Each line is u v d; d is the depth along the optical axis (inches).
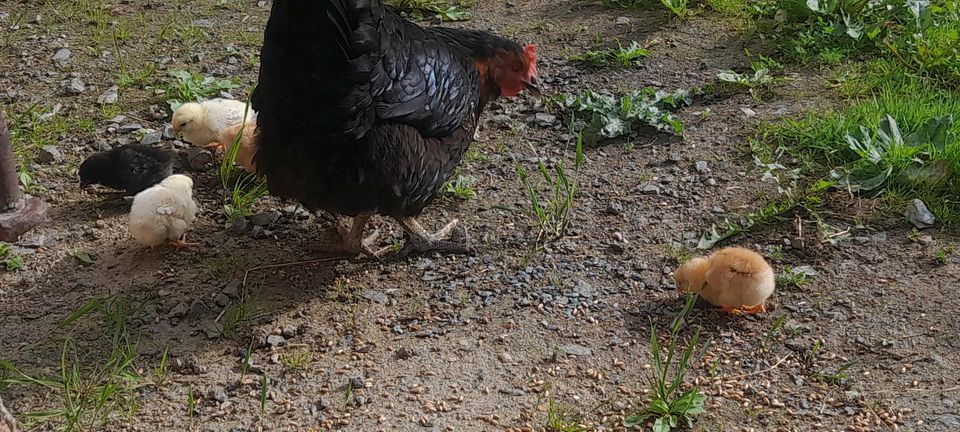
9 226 52.1
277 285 66.3
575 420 58.3
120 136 78.2
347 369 61.1
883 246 67.8
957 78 80.7
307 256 68.4
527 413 58.7
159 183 69.6
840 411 58.7
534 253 68.4
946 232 68.5
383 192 64.1
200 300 65.1
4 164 51.6
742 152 75.8
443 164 66.5
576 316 64.1
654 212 71.4
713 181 73.5
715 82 83.4
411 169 64.1
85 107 81.2
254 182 73.9
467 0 96.6
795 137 76.2
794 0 88.9
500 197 73.2
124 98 82.2
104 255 68.5
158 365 61.4
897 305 64.0
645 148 77.1
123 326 63.4
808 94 81.1
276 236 70.0
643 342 62.5
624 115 78.7
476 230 70.5
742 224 69.9
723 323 63.4
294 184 63.9
